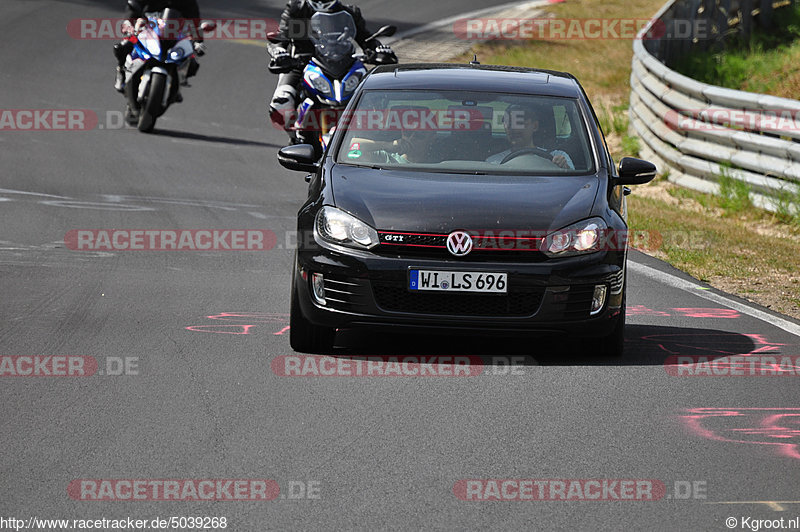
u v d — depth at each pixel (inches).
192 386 800.3
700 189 2078.0
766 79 2947.8
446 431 714.2
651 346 970.7
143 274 1202.6
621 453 681.0
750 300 1218.0
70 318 995.3
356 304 878.4
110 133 2353.6
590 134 1024.9
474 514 578.9
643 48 2568.9
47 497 589.3
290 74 1910.7
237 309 1061.1
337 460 655.8
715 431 728.3
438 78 1088.8
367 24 4456.2
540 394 804.6
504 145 1003.9
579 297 882.1
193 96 3083.2
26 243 1323.8
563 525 567.8
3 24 3870.6
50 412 730.8
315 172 1026.1
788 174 1835.6
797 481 638.5
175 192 1764.3
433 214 884.0
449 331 877.8
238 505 584.1
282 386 807.7
